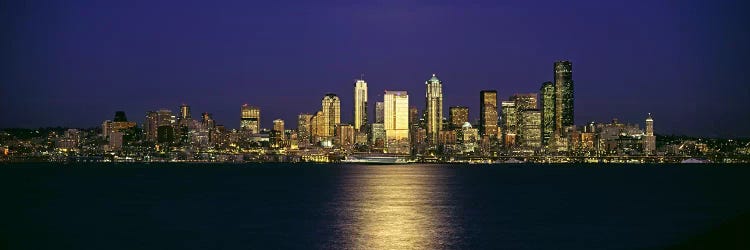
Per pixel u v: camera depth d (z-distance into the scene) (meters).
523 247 75.88
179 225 95.62
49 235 84.38
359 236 84.25
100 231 88.94
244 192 173.00
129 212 115.25
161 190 181.62
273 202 138.12
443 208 124.00
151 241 79.56
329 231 89.12
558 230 90.50
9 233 86.81
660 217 107.62
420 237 83.69
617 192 175.62
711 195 162.25
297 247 75.88
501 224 97.44
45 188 190.25
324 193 168.50
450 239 81.88
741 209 121.88
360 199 147.12
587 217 107.38
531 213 114.56
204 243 78.56
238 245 77.12
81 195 159.75
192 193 168.38
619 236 84.25
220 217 106.88
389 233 87.12
